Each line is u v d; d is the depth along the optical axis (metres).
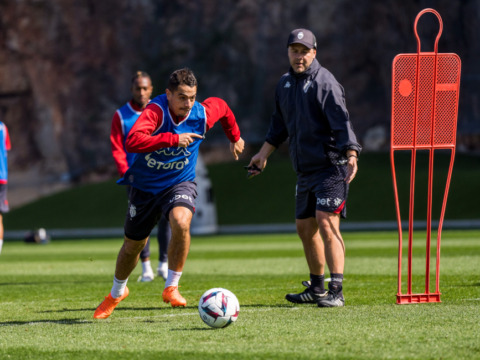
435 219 134.25
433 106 21.27
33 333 17.66
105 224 153.62
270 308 21.62
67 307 23.77
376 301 22.67
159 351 14.74
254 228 133.88
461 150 181.38
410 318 18.42
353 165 20.73
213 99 21.20
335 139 21.30
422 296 21.86
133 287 30.77
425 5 188.88
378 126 188.38
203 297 17.59
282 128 23.66
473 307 20.39
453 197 143.88
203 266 43.78
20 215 164.88
